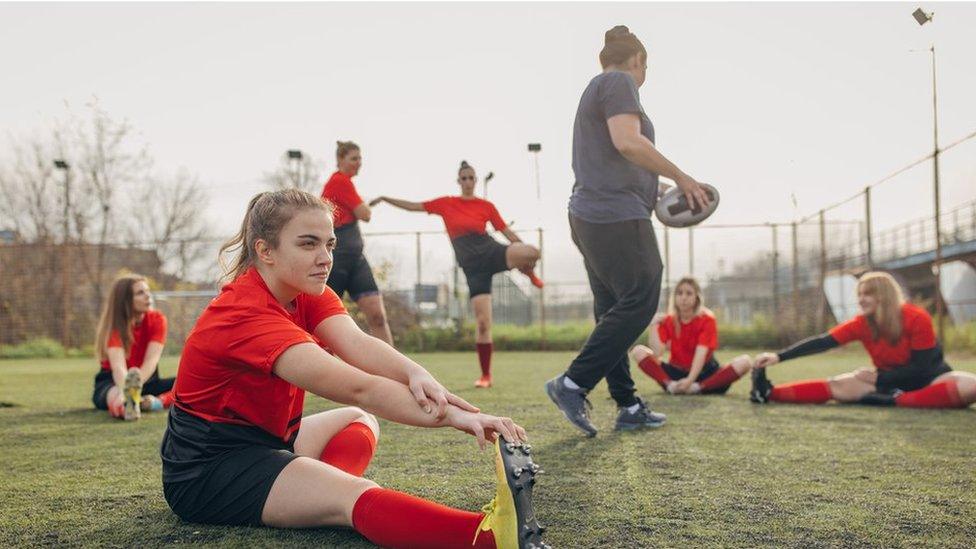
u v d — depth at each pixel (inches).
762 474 91.9
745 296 609.6
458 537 54.4
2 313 605.3
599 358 120.4
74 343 605.3
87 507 77.0
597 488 83.5
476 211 235.8
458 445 114.2
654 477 89.8
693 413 157.6
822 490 82.8
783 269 563.8
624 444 115.4
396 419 58.2
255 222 63.7
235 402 63.9
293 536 63.2
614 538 63.4
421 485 85.6
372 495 58.8
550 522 68.6
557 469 95.0
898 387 171.6
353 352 65.7
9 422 153.7
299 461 63.7
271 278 64.5
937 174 341.4
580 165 124.6
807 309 556.7
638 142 115.4
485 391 212.5
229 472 64.2
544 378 265.6
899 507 75.0
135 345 174.6
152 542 63.1
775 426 136.5
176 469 66.2
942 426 136.7
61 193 869.2
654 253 120.6
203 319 63.9
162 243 679.1
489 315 234.4
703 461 100.7
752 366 178.4
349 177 203.3
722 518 70.3
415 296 553.6
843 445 114.7
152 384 177.9
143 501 79.7
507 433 55.3
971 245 688.4
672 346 211.2
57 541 64.4
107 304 171.5
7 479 93.0
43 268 620.1
